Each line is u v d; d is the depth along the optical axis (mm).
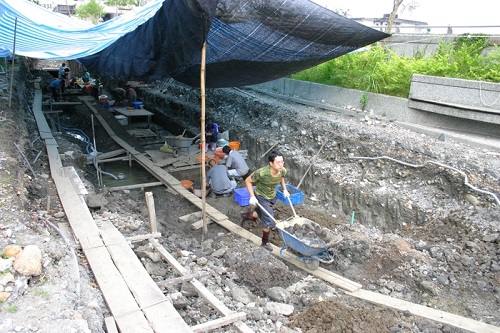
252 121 11695
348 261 6004
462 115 7996
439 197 6898
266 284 5176
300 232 5703
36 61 29406
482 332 4285
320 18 6793
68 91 18578
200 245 6355
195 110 13820
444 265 5605
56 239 4621
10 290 3342
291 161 9398
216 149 10594
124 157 10727
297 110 10797
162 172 9633
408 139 8008
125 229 5926
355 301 5027
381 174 7863
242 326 3840
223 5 6406
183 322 3535
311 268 5672
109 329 3373
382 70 9836
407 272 5570
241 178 9648
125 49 10594
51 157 8070
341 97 10680
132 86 19578
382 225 7348
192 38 7371
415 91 8797
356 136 8625
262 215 6012
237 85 10656
